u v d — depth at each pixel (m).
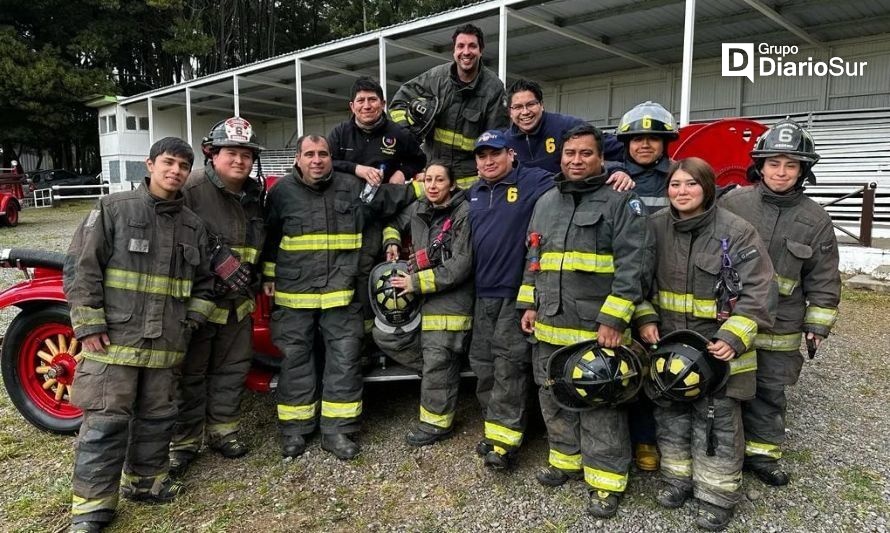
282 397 3.28
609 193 2.61
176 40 29.30
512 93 3.36
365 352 3.53
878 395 3.90
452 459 3.17
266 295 3.47
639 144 2.99
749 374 2.52
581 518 2.62
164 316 2.67
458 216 3.15
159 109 26.05
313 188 3.23
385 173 3.67
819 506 2.67
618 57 15.70
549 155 3.42
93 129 29.28
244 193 3.13
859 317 5.73
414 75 18.61
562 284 2.64
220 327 3.13
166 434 2.79
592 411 2.64
